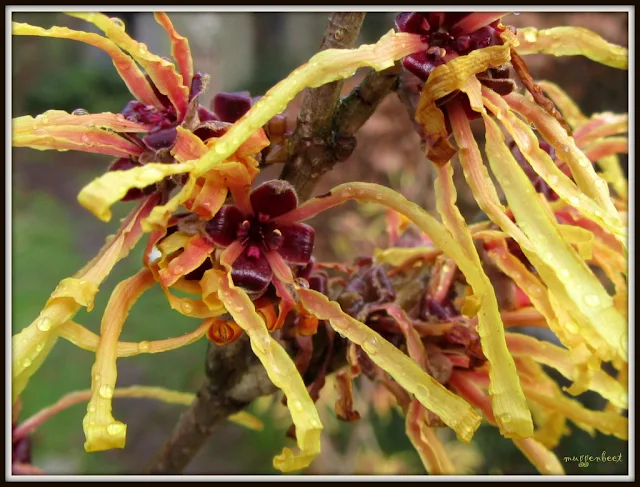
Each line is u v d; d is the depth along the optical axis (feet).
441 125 0.26
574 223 0.32
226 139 0.25
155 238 0.27
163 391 0.39
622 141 0.34
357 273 0.33
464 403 0.26
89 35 0.28
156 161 0.27
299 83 0.25
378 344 0.27
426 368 0.30
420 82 0.28
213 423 0.36
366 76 0.29
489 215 0.26
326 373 0.32
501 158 0.26
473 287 0.26
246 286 0.27
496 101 0.27
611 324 0.25
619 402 0.31
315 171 0.30
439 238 0.26
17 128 0.27
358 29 0.28
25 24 0.27
